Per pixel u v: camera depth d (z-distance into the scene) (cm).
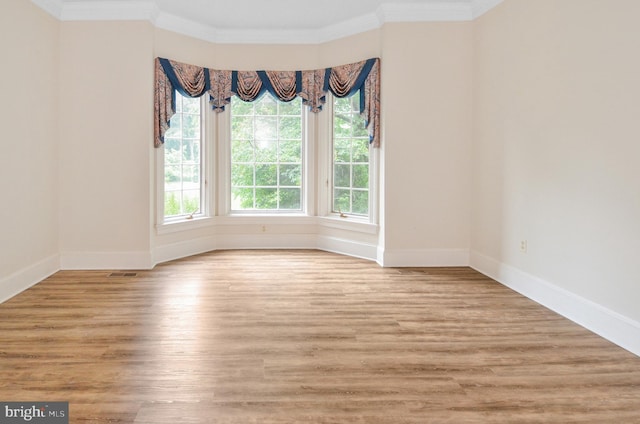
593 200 332
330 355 289
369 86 545
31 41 440
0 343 303
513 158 439
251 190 647
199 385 248
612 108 312
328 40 596
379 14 526
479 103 507
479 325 344
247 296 416
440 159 530
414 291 434
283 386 247
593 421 214
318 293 427
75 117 505
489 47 482
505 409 225
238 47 605
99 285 450
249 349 297
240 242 639
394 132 527
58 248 511
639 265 291
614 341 311
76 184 510
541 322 351
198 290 435
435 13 516
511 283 445
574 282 354
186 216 597
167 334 322
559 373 264
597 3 326
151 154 522
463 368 271
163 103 529
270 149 645
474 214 524
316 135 631
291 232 642
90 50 503
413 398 235
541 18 392
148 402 229
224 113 624
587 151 337
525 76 417
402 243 535
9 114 405
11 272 413
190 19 556
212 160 618
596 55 327
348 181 611
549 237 385
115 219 517
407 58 521
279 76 606
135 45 506
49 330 327
